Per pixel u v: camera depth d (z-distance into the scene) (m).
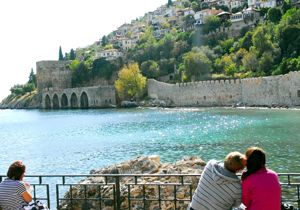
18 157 59.97
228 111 116.50
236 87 134.38
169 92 162.12
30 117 168.12
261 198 8.88
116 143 66.06
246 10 198.88
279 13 175.88
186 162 21.25
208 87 144.25
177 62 191.25
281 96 118.31
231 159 9.42
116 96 192.62
